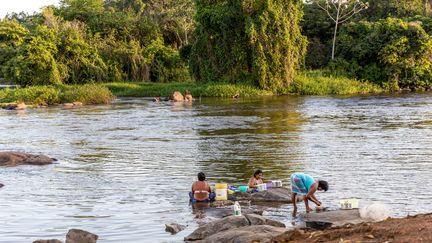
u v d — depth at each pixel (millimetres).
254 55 62562
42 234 13383
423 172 19562
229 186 17516
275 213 14828
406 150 24312
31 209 15805
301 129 32438
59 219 14727
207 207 15742
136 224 14102
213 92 61781
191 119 39188
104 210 15586
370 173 19594
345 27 76688
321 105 48562
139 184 18906
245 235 11023
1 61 92500
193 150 25734
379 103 49688
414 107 45094
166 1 100375
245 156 23719
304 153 24094
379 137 28516
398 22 71688
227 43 65188
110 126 36281
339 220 13367
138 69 81125
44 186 18812
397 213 14328
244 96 61562
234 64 65250
